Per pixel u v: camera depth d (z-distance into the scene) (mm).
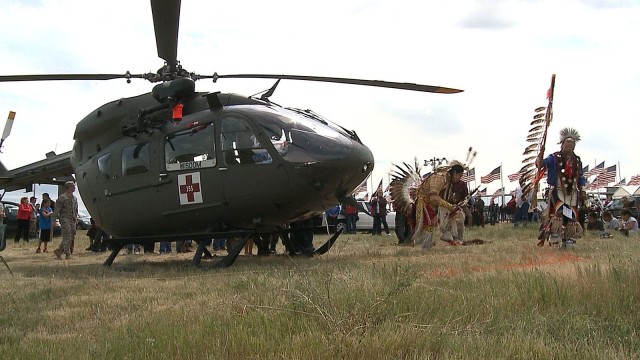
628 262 7203
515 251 11141
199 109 11234
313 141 10453
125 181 11609
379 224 25875
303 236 12750
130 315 6000
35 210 27969
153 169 11234
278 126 10477
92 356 4305
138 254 16766
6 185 18156
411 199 14805
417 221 13180
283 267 9961
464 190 14195
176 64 11078
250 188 10453
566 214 11156
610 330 4516
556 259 9000
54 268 11828
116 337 4828
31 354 4391
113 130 12031
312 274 7684
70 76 10805
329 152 10414
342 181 10633
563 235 11445
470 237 19000
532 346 4004
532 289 5680
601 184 44938
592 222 20453
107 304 6750
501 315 4984
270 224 11008
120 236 12234
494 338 4301
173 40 9539
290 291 5520
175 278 9266
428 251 12414
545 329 4555
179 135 11062
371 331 4406
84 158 12680
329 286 5660
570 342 4242
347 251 13977
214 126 10742
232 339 4457
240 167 10477
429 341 4195
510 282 6188
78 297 7359
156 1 7797
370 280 6445
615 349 4062
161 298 7086
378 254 12172
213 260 12898
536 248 11562
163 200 11172
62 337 5148
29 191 18984
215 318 5254
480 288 6059
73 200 16141
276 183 10312
